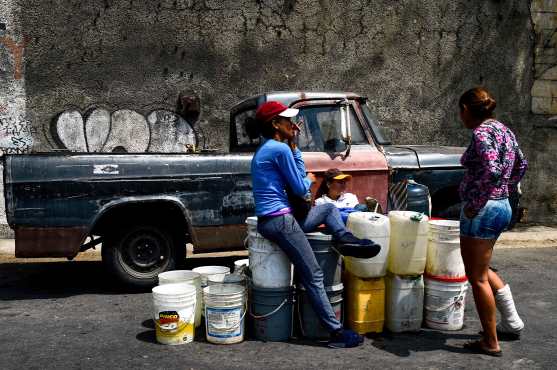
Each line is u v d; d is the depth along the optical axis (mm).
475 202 3504
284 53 8789
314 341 4039
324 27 8891
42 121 8125
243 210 5359
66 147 8211
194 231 5219
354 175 5516
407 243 4102
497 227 3613
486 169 3459
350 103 5691
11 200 4883
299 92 5621
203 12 8484
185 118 8539
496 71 9516
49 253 4941
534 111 9547
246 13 8625
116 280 5258
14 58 7973
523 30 9531
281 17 8742
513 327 4027
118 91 8312
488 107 3691
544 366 3578
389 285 4223
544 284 5789
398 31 9164
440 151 5969
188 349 3896
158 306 3971
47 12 8031
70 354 3809
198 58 8523
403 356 3734
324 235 3904
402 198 5355
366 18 9031
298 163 4078
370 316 4137
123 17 8258
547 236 8641
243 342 4031
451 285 4215
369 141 5719
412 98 9289
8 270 6516
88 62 8195
